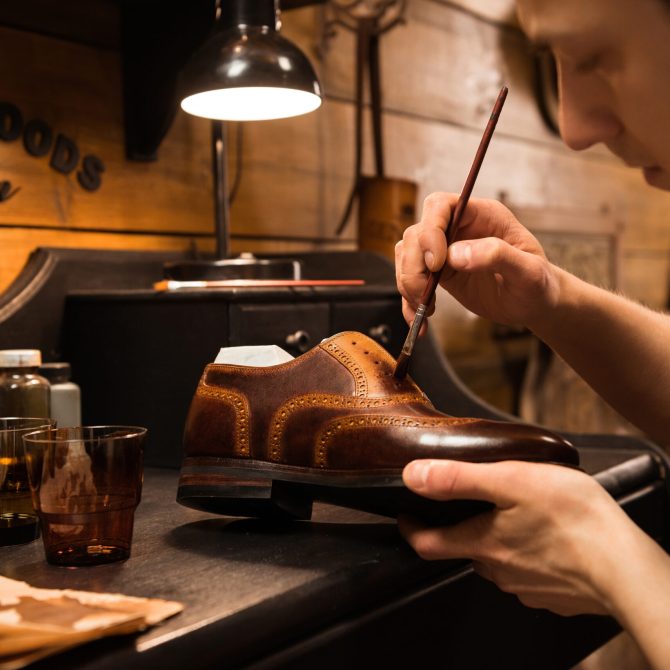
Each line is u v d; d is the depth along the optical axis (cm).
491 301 91
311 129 176
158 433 117
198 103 127
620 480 107
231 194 159
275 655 62
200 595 63
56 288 125
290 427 79
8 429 85
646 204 313
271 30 121
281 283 120
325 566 70
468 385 221
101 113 137
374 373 78
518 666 88
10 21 124
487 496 67
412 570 74
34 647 50
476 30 223
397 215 172
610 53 58
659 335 95
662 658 61
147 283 138
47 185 129
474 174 81
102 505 73
